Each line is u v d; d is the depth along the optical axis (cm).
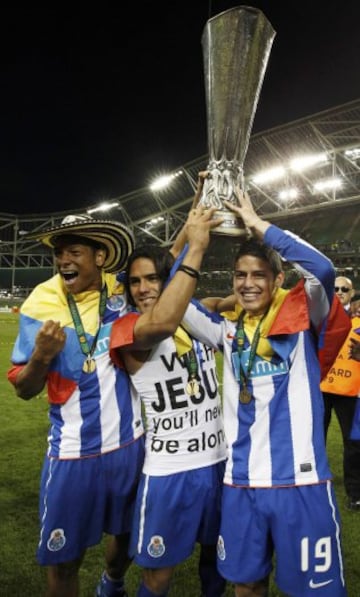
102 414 202
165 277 197
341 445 527
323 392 371
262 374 183
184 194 3497
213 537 201
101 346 203
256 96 203
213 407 207
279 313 183
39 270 4547
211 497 199
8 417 645
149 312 182
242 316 194
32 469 445
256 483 178
